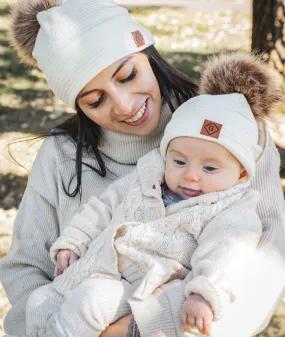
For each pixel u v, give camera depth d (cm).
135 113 275
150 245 259
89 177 302
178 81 295
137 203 272
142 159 284
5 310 499
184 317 226
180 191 265
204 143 254
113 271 262
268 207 273
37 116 895
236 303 235
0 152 778
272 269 252
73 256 280
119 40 271
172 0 1535
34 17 293
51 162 310
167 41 1196
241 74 267
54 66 275
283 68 777
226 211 254
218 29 1284
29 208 316
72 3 279
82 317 244
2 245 589
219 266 232
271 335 455
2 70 1060
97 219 282
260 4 773
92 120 289
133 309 238
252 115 265
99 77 269
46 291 276
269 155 280
